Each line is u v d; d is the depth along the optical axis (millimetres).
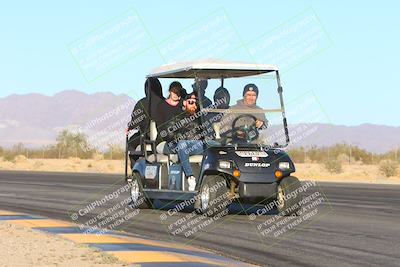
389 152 121812
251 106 28000
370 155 120812
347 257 18656
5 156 123812
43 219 26328
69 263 16859
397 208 31734
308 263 17875
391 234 22812
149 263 17219
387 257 18641
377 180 65250
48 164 99312
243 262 18047
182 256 18281
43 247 19062
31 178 56906
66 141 142750
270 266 17516
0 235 21250
